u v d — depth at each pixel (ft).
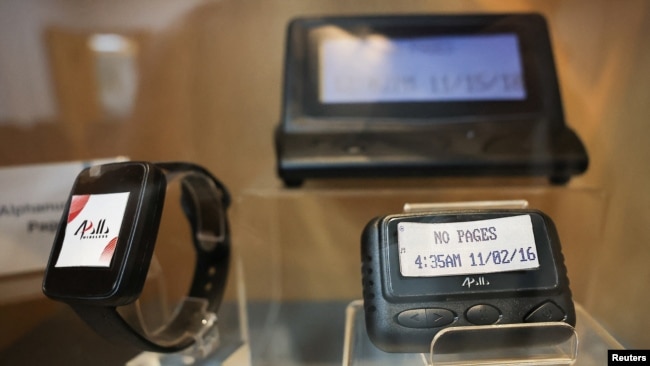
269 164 1.66
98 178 1.11
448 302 1.01
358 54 1.53
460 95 1.49
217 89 1.67
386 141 1.44
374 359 1.11
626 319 1.28
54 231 1.45
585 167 1.40
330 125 1.48
